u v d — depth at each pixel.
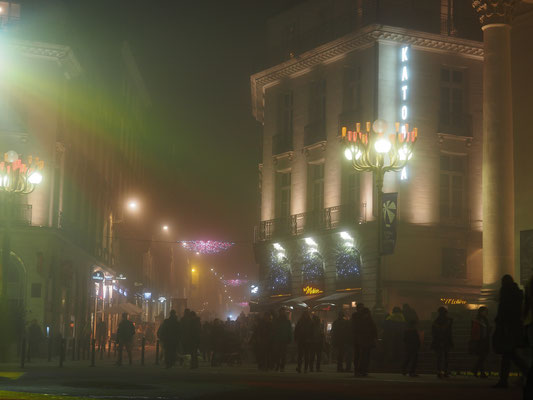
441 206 41.16
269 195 48.94
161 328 28.53
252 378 20.38
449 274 40.72
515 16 33.84
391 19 41.28
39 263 40.94
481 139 42.38
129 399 12.66
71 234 47.09
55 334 43.22
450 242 40.94
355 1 43.03
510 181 30.50
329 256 43.47
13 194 31.27
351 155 29.30
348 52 43.00
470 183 41.88
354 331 22.05
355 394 14.21
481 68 42.84
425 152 40.94
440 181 41.28
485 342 20.92
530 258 31.73
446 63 42.12
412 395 13.95
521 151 33.00
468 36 42.34
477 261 41.62
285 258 47.66
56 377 19.78
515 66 33.62
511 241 30.22
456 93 42.31
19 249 40.88
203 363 35.06
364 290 40.50
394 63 41.22
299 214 46.00
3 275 30.42
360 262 41.59
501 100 30.80
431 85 41.53
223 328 31.44
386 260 39.59
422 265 40.19
